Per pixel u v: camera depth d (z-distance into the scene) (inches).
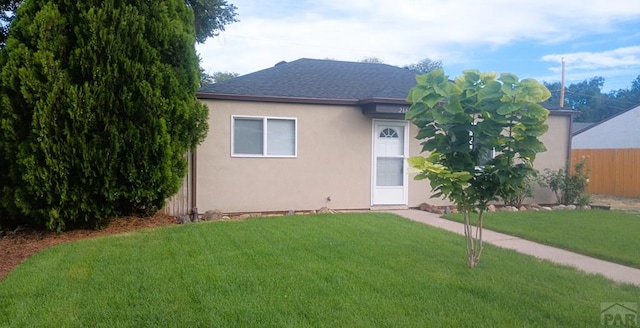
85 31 268.7
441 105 185.8
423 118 187.9
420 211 403.9
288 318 137.6
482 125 179.0
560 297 160.6
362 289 165.2
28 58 255.1
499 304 152.0
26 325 133.6
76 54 265.0
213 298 154.0
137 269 189.8
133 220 318.7
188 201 368.5
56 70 259.1
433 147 190.1
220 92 377.7
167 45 303.3
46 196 266.5
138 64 281.4
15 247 247.9
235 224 305.4
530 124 176.9
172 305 148.2
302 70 487.5
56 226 280.1
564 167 482.6
